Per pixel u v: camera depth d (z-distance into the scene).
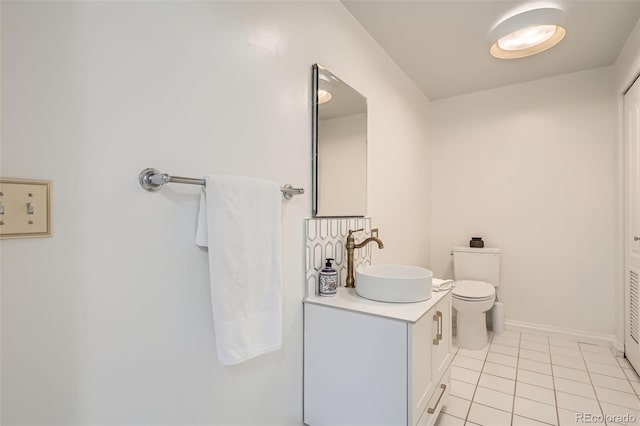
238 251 1.03
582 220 2.60
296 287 1.45
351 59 1.87
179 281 0.98
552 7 1.78
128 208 0.86
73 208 0.75
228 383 1.14
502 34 1.97
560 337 2.67
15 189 0.67
